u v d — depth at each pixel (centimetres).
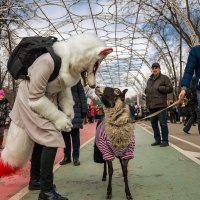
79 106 741
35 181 532
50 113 442
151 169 672
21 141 462
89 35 443
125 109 468
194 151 895
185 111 1852
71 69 439
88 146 1098
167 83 988
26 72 470
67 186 555
